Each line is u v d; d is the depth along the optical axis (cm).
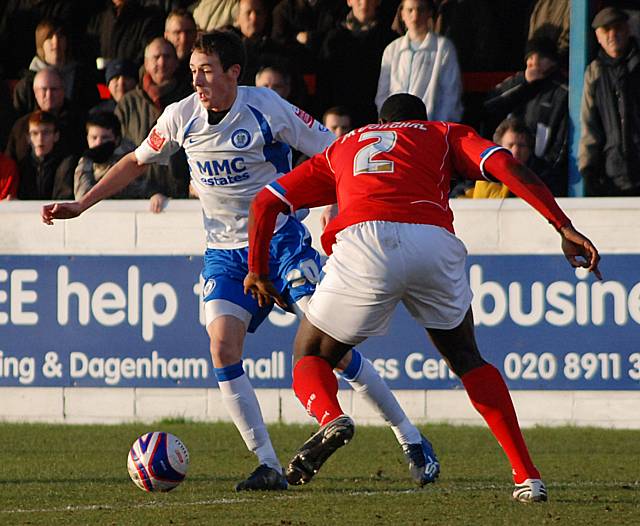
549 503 1828
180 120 2108
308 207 1822
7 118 3838
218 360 2041
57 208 2145
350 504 1853
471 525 1641
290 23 3703
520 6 3756
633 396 2998
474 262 3050
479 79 3662
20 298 3206
